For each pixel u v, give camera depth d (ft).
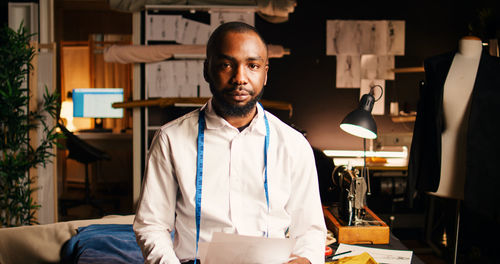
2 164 12.43
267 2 14.40
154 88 14.80
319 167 14.26
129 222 7.55
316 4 15.20
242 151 3.88
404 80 15.44
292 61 15.26
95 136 19.69
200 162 3.85
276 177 3.96
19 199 12.76
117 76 21.99
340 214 6.69
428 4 15.42
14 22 14.92
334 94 15.39
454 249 8.89
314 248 3.97
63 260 6.37
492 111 8.09
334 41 15.25
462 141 8.50
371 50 15.34
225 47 3.47
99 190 22.33
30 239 6.57
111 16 22.25
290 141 4.02
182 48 14.19
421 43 15.47
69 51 21.97
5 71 12.34
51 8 15.01
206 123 3.89
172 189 3.92
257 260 3.47
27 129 12.89
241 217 3.87
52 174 13.74
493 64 8.34
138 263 6.26
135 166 15.07
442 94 8.56
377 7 15.33
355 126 7.00
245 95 3.57
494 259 11.37
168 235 3.84
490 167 8.09
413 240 14.11
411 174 9.14
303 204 4.12
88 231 6.50
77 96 20.51
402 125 15.46
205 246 3.40
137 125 15.05
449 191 8.66
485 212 8.13
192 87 14.83
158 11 14.79
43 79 13.50
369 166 13.05
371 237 6.25
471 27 12.82
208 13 14.87
